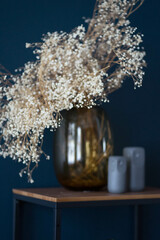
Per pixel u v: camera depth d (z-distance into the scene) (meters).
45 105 1.81
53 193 1.82
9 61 2.09
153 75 2.46
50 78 1.93
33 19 2.17
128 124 2.37
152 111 2.46
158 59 2.48
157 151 2.46
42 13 2.19
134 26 2.41
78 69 1.82
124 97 2.36
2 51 2.08
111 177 1.85
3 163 2.05
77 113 1.84
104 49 2.01
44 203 1.74
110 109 2.31
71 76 1.79
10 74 2.04
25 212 2.08
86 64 1.94
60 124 1.87
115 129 2.33
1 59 2.07
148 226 2.41
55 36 1.85
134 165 1.95
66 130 1.84
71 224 2.18
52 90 1.83
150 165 2.43
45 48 1.84
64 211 2.16
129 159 1.96
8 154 1.97
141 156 1.97
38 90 1.88
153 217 2.43
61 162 1.85
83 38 1.89
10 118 1.80
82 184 1.85
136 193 1.89
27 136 1.99
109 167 1.87
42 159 2.13
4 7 2.10
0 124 1.85
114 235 2.31
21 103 1.81
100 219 2.27
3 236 2.04
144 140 2.42
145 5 2.46
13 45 2.11
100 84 1.78
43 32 2.19
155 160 2.45
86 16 2.31
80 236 2.20
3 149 1.85
